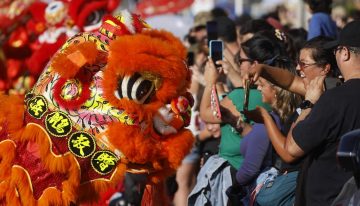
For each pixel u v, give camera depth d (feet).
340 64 29.45
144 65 27.14
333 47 32.60
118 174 28.17
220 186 37.11
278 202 31.86
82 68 27.89
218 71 36.37
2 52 44.52
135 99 27.55
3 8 44.52
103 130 27.91
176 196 45.24
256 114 31.60
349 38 29.04
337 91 28.89
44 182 27.68
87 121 27.96
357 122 28.73
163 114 28.30
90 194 28.14
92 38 28.76
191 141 29.19
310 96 31.17
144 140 27.94
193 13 84.48
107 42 28.68
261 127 33.63
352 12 65.36
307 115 30.12
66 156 27.71
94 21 41.91
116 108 27.84
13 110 28.19
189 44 52.49
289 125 32.63
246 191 34.71
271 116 32.71
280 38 39.75
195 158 45.24
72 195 27.71
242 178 34.12
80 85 27.94
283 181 31.91
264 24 44.70
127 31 28.66
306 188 29.68
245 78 32.42
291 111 34.27
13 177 27.61
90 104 27.96
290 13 79.25
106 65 28.07
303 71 33.06
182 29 66.74
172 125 28.66
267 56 36.06
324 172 29.12
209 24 39.65
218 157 37.70
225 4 89.25
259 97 35.73
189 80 29.09
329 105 28.73
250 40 36.70
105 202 32.35
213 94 35.04
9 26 44.32
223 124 37.19
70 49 27.63
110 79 27.40
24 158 27.84
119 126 27.63
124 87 27.40
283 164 32.32
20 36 44.34
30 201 27.61
